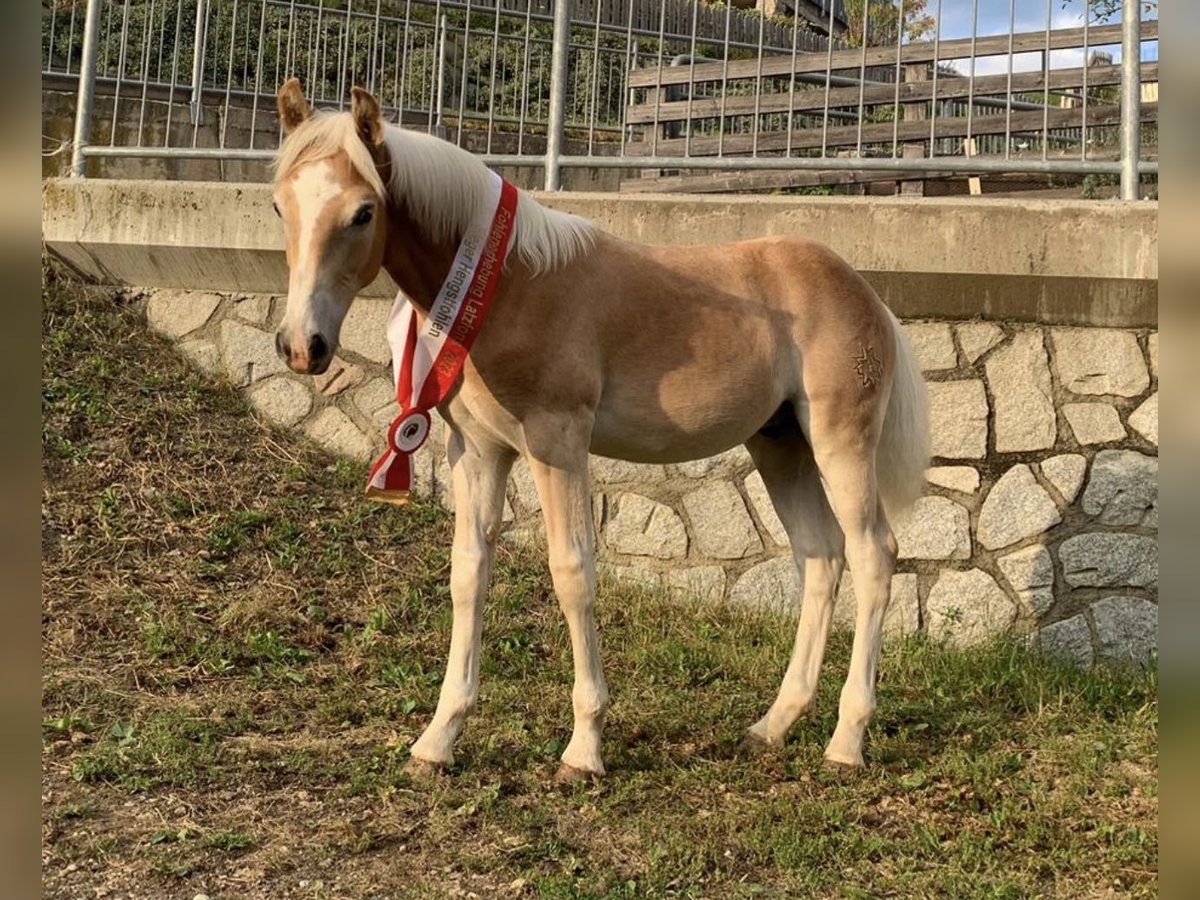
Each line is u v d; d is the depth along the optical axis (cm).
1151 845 298
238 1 779
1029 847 301
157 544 477
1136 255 457
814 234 487
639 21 855
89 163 705
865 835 311
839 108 728
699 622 476
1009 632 475
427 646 436
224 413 558
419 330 329
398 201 309
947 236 474
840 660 451
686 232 498
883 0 763
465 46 661
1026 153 633
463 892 271
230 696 390
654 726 378
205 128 759
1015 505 481
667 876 279
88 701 377
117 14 791
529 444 327
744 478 506
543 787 331
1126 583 468
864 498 368
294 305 282
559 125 538
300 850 289
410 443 327
